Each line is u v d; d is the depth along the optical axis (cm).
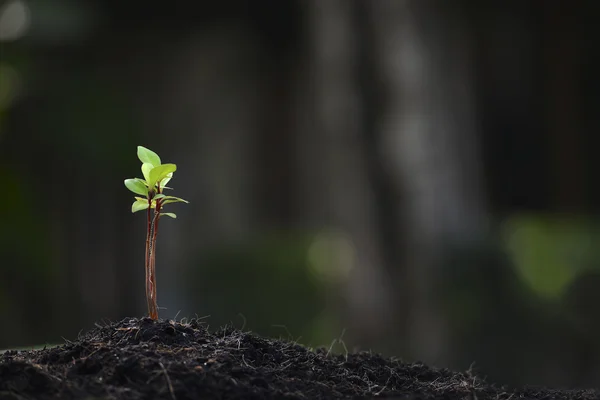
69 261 1047
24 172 1030
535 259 1134
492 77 1155
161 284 1129
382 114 861
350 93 860
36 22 1017
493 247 927
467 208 909
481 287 890
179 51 1213
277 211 1301
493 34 1131
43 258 1005
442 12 898
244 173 1259
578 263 1112
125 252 1099
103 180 1077
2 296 969
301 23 1227
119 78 1153
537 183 1282
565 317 941
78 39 1059
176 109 1195
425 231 872
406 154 857
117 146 1077
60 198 1052
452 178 888
